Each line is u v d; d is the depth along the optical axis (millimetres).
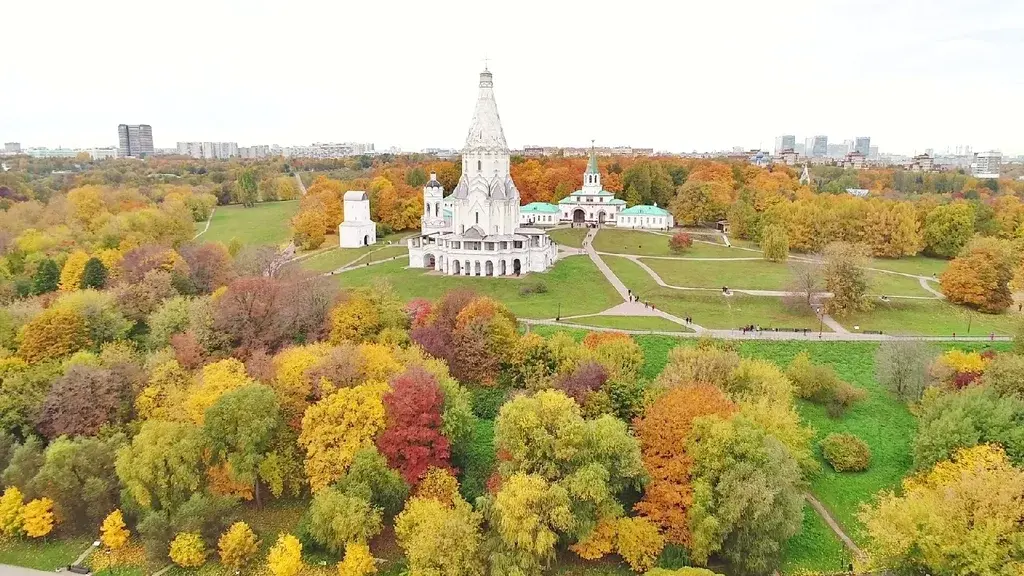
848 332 106812
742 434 63719
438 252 149750
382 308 100312
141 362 92375
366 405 72250
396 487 67812
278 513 73000
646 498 66625
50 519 69688
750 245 177000
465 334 91812
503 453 69875
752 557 60844
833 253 118000
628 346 89000
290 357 82312
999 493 56750
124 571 65625
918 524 57875
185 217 197000
